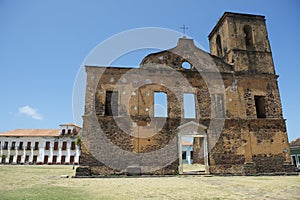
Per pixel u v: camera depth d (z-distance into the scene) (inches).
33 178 688.4
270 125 874.1
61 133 2578.7
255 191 453.4
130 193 425.1
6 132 2657.5
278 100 909.8
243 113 872.3
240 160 824.9
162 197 388.5
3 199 355.9
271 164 834.8
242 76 912.9
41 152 2490.2
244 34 977.5
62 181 617.3
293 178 701.3
